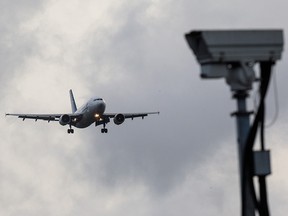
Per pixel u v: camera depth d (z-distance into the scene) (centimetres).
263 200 5647
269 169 5594
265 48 5534
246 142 5612
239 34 5497
